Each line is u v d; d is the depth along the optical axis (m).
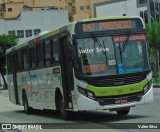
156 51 88.31
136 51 25.44
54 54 28.39
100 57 24.98
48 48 29.59
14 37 135.38
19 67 38.69
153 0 137.62
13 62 40.91
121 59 25.08
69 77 26.23
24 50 36.38
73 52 25.12
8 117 35.53
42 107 32.56
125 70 25.00
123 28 25.55
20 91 39.22
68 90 26.92
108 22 25.47
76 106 25.31
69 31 25.56
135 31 25.64
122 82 24.86
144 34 25.81
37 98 33.66
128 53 25.27
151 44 87.69
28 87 36.16
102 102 24.69
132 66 25.17
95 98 24.66
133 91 24.98
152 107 33.25
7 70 43.81
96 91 24.66
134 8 145.00
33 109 37.28
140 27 25.89
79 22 25.27
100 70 24.86
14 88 41.28
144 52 25.61
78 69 24.98
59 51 27.23
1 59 129.50
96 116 29.39
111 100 24.75
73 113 27.89
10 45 132.25
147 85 25.39
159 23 89.44
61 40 27.19
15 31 162.12
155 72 84.50
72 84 25.64
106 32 25.27
